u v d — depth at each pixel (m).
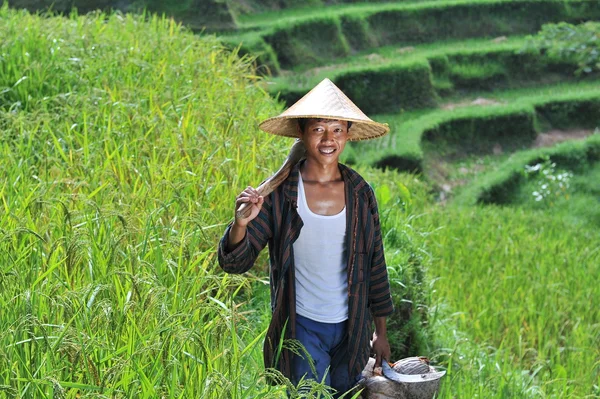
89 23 9.98
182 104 7.44
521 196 19.78
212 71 9.04
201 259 4.42
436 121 22.19
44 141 6.29
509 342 7.74
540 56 26.28
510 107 23.14
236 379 3.11
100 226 4.37
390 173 14.16
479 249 9.98
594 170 21.16
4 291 3.62
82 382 3.14
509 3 28.64
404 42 27.34
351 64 24.94
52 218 4.50
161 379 3.18
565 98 23.95
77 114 6.96
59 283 3.72
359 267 3.34
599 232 14.70
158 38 9.71
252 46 23.16
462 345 6.64
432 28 27.75
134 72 8.52
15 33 8.70
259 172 6.14
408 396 3.64
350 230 3.29
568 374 6.82
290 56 24.33
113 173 5.24
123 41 9.37
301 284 3.34
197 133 6.63
